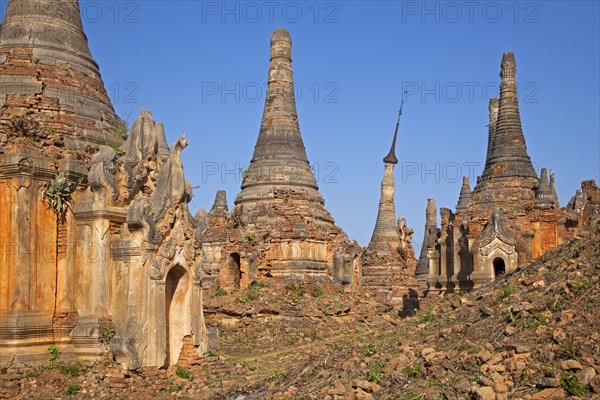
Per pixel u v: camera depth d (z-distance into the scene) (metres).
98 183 24.86
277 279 43.06
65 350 24.03
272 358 31.62
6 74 26.61
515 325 18.11
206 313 38.44
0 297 23.45
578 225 37.81
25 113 25.62
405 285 60.59
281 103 49.44
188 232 26.86
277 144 48.59
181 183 26.59
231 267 43.25
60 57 27.75
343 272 46.47
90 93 28.00
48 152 24.80
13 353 22.84
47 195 24.42
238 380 25.70
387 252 62.66
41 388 22.31
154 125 27.38
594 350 15.99
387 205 65.31
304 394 18.50
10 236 23.59
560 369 15.52
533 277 21.52
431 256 41.62
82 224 25.03
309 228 44.97
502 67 41.47
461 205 55.62
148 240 24.84
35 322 23.52
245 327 37.72
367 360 19.20
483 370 16.47
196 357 26.86
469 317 20.64
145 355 24.39
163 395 23.62
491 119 57.16
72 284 24.78
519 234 37.66
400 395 16.69
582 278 19.66
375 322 41.78
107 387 22.92
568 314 17.64
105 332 24.28
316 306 40.69
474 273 37.16
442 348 18.72
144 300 24.59
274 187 47.22
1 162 23.75
